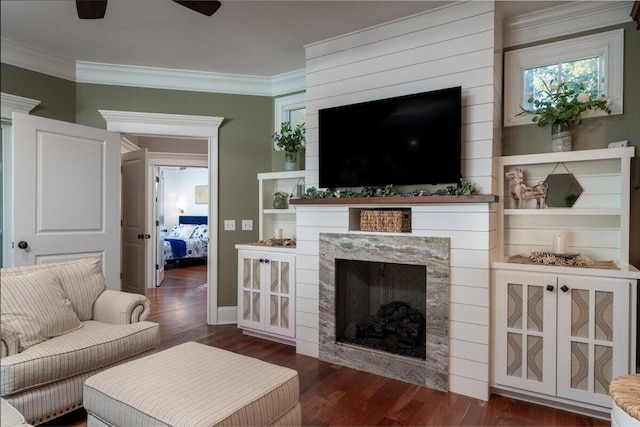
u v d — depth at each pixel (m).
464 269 2.53
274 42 3.28
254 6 2.70
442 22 2.71
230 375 1.77
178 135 4.00
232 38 3.22
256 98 4.21
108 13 2.81
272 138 4.21
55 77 3.62
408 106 2.75
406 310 3.09
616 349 2.16
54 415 2.01
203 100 4.07
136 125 3.87
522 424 2.18
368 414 2.27
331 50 3.21
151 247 5.89
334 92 3.18
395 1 2.62
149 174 5.86
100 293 2.72
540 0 2.58
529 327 2.39
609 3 2.56
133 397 1.58
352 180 2.99
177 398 1.56
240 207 4.16
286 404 1.72
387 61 2.93
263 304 3.51
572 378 2.27
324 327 3.09
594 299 2.21
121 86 3.88
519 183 2.74
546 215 2.76
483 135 2.55
